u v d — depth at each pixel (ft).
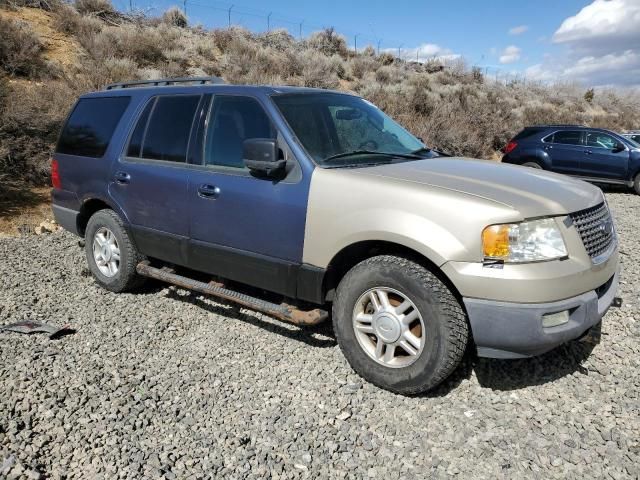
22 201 29.71
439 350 10.96
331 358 13.39
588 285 11.03
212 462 9.53
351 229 11.69
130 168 16.19
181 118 15.29
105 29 60.44
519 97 101.96
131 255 16.83
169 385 12.07
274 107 13.43
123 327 15.07
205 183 14.16
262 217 13.08
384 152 14.28
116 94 17.62
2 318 15.33
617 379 12.28
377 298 11.84
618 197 41.73
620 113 116.47
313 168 12.50
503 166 13.96
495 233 10.41
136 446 9.89
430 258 10.81
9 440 9.86
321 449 9.95
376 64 91.61
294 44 90.27
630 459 9.64
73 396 11.40
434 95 73.92
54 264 20.54
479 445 10.09
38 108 33.68
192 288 15.16
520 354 10.81
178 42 67.31
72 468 9.30
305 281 12.65
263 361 13.23
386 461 9.67
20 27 49.88
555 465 9.52
